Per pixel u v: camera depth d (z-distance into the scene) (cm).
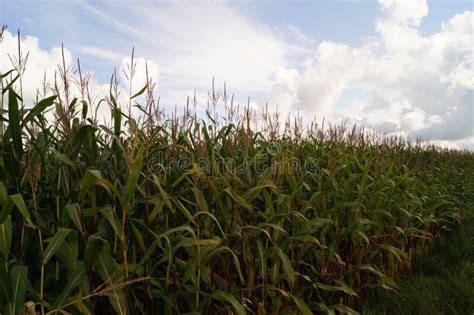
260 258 291
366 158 621
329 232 409
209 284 270
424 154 1004
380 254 466
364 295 432
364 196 472
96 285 236
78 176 249
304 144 555
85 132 244
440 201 641
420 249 588
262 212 342
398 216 530
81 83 294
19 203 181
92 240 202
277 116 544
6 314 176
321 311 363
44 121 259
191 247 263
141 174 279
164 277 270
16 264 209
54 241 193
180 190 305
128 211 231
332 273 370
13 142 221
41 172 250
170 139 337
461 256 573
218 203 304
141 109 307
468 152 1410
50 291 232
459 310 396
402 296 416
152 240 265
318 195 382
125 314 216
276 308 306
